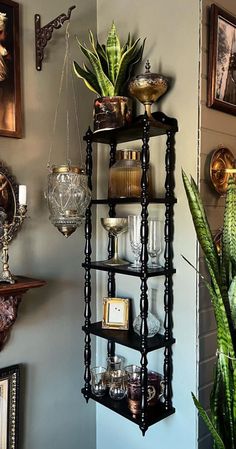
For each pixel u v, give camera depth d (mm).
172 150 1434
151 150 1530
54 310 1632
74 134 1681
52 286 1618
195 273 1379
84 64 1637
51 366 1627
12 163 1463
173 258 1443
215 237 1442
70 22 1658
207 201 1423
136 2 1594
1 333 1365
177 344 1437
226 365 1185
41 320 1586
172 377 1449
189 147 1396
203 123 1386
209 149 1416
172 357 1449
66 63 1646
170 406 1443
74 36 1675
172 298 1447
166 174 1438
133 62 1535
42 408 1598
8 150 1451
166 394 1443
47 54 1575
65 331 1676
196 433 1375
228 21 1466
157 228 1496
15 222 1454
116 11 1680
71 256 1690
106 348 1779
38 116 1548
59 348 1654
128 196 1499
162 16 1491
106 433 1770
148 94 1389
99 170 1786
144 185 1345
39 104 1551
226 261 1202
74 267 1704
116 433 1713
